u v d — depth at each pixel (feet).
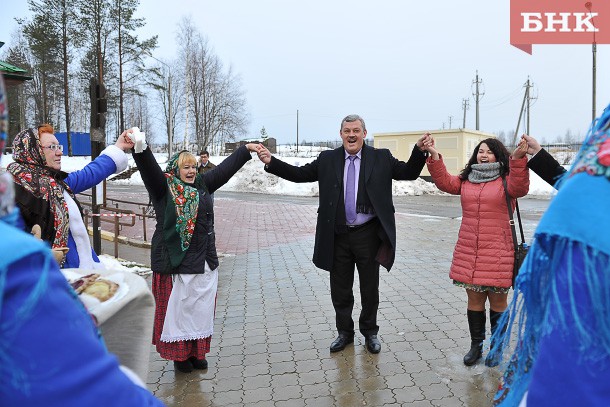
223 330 16.55
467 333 15.80
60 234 9.52
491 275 12.67
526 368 3.73
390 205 14.14
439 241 34.35
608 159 3.14
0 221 2.60
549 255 3.30
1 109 2.62
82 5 108.78
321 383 12.46
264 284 22.72
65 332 2.44
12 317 2.27
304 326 16.81
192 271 12.54
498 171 12.86
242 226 43.34
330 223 14.10
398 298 19.88
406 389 12.03
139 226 40.93
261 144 14.80
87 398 2.41
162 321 12.77
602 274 2.92
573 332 2.95
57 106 154.30
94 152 25.58
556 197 3.36
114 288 4.10
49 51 112.16
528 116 129.90
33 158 9.53
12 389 2.26
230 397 11.82
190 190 12.64
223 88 160.04
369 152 14.16
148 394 3.20
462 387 12.09
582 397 2.91
